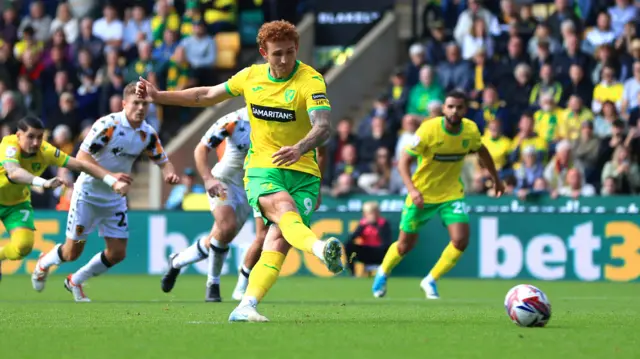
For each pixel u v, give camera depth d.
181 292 33.25
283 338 15.70
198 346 14.66
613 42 48.34
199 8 54.50
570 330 17.48
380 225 43.06
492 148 44.47
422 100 48.47
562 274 42.31
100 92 52.62
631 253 41.69
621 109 45.84
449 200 30.97
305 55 56.31
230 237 27.62
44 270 29.55
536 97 47.16
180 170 50.62
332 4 57.03
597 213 42.00
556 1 49.72
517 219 42.78
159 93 19.19
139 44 53.47
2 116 52.44
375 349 14.41
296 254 44.53
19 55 54.44
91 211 27.95
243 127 27.22
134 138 26.95
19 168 26.88
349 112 54.16
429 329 17.48
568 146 43.44
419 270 43.88
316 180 19.20
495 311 23.39
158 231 45.03
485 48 49.19
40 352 14.02
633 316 21.55
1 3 59.34
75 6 55.69
